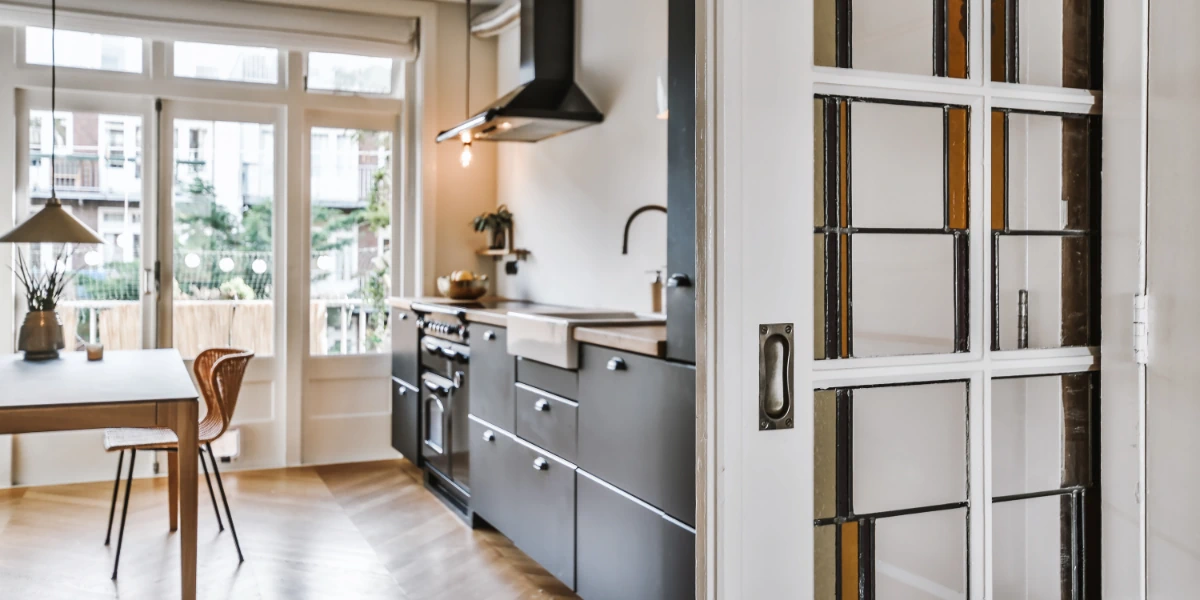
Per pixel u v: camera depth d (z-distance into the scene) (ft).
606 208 14.67
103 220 16.69
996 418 4.63
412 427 16.70
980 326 4.59
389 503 15.51
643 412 8.83
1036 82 4.70
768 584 4.06
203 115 17.28
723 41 3.95
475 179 19.19
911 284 4.45
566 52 15.39
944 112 4.53
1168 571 4.28
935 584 4.54
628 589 9.15
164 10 16.31
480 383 13.42
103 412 9.20
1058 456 4.73
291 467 18.04
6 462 16.16
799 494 4.13
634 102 13.74
